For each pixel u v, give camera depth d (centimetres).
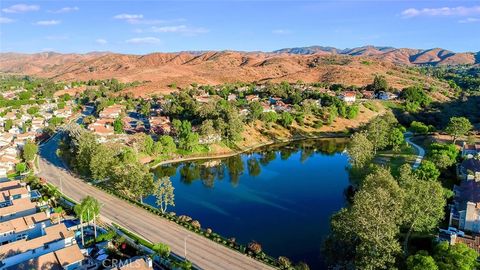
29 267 7538
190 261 8550
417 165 14675
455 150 14762
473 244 8175
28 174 14700
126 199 12325
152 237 9706
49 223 9956
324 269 8650
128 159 14412
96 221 10569
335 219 8144
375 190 8031
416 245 8581
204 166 18062
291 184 15225
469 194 10531
